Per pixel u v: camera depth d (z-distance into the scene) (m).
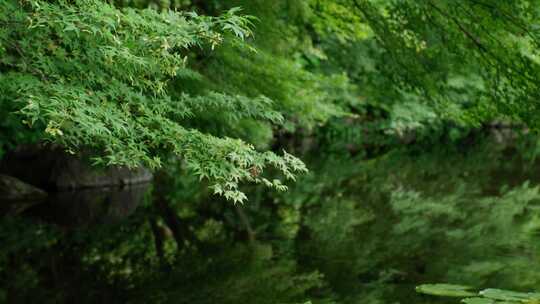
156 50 3.33
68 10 3.20
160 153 4.41
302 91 9.52
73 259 6.65
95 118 3.33
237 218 8.78
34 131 9.32
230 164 3.66
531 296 4.00
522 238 7.38
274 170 13.75
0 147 9.30
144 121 3.69
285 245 7.21
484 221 8.38
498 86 7.22
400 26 7.34
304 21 8.85
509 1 6.36
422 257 6.60
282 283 5.71
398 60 7.84
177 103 4.27
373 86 9.35
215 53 7.80
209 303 5.16
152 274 6.08
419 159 16.19
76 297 5.39
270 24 7.91
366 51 15.73
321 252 6.86
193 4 7.96
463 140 21.30
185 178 12.10
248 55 8.07
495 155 17.02
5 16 3.71
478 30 6.74
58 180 10.19
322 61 17.36
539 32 6.47
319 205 9.80
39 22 3.21
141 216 8.81
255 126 8.59
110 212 9.02
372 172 13.69
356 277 5.86
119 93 3.82
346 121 20.28
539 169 13.89
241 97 4.66
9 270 6.22
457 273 5.91
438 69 7.70
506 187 11.36
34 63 3.73
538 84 6.73
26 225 8.12
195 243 7.38
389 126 20.20
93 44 3.76
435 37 7.11
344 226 8.23
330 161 15.56
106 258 6.70
